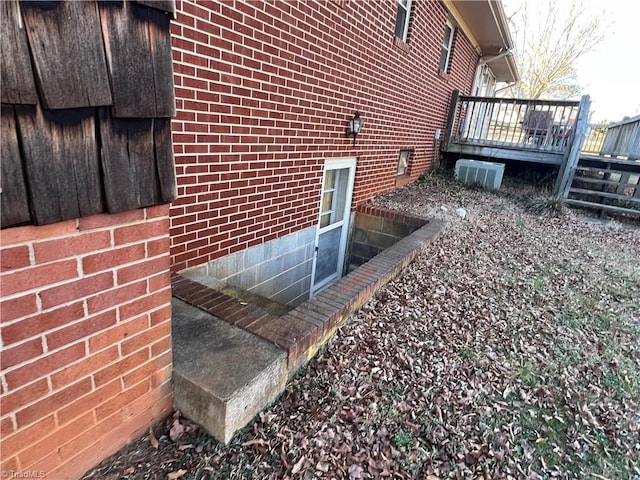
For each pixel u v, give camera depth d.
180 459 1.49
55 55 0.86
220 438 1.56
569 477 1.66
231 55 2.51
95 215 1.08
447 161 8.65
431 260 3.81
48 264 1.00
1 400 0.99
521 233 5.19
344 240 5.14
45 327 1.04
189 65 2.23
